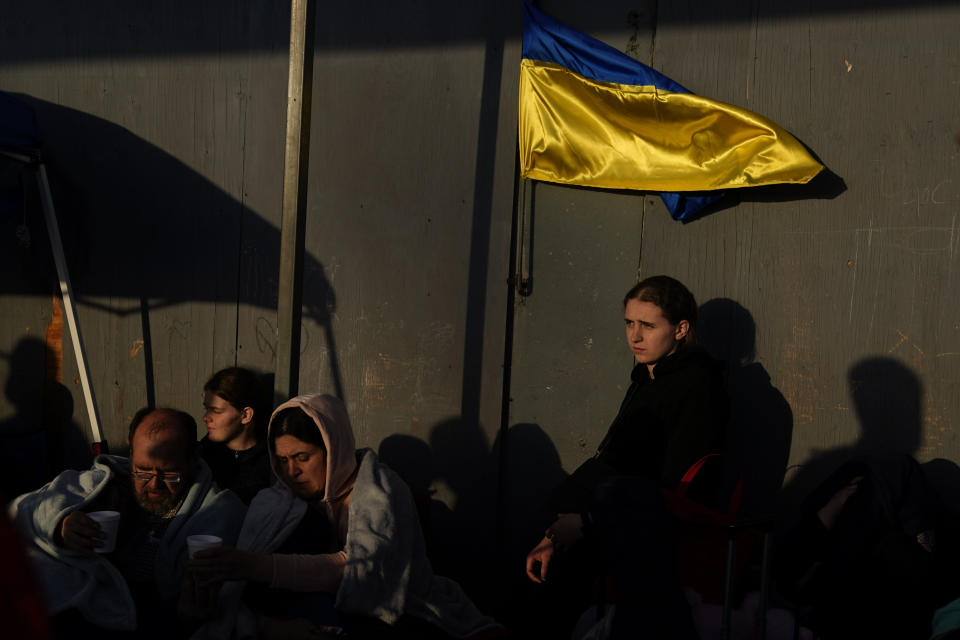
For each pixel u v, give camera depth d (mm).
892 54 3021
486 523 3416
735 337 3189
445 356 3447
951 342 2990
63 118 3770
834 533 2684
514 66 3354
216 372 3488
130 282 3742
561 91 3221
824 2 3074
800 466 3137
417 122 3453
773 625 2402
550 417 3365
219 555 2240
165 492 2525
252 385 3158
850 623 2580
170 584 2453
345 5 3494
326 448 2613
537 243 3365
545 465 3371
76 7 3740
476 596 3426
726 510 2791
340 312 3545
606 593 2520
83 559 2367
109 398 3777
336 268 3545
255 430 3174
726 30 3162
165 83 3678
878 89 3035
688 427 2727
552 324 3357
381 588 2465
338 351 3551
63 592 2318
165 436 2516
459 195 3420
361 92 3496
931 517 2691
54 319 3824
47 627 528
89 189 3764
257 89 3592
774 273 3150
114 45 3713
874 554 2623
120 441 3771
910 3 3002
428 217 3451
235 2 3598
